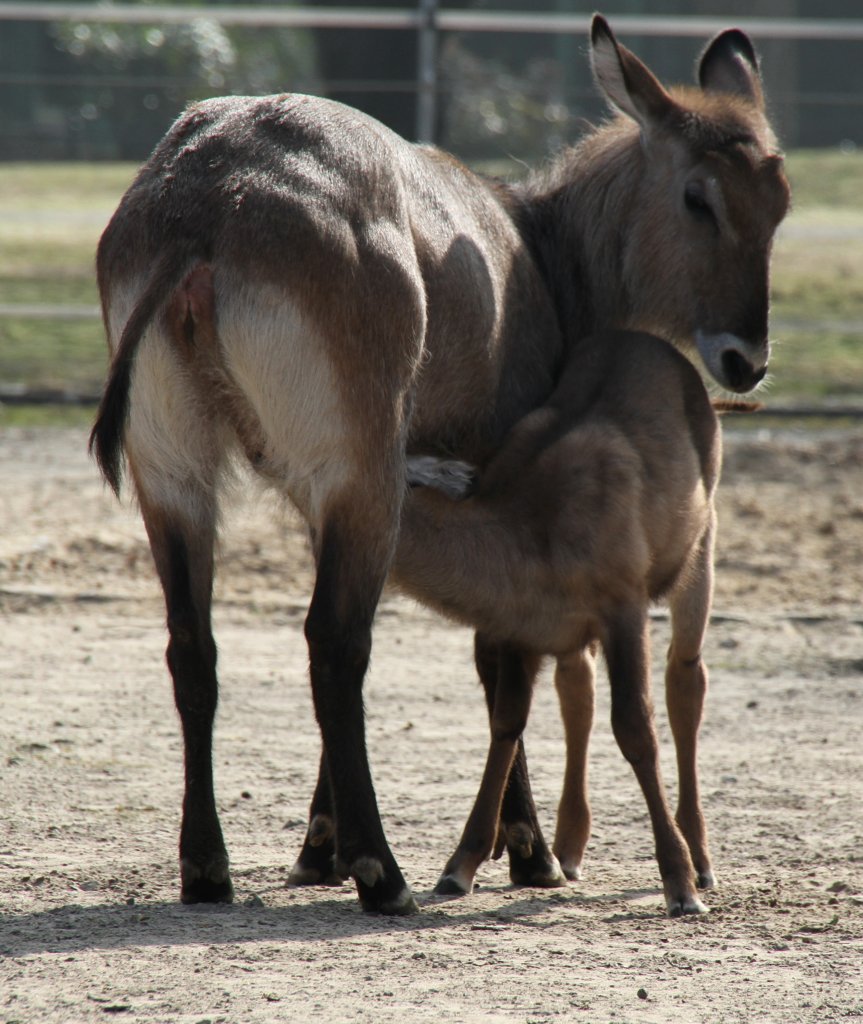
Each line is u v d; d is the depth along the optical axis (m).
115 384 13.37
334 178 13.91
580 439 14.80
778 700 22.27
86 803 17.31
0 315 46.44
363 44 64.25
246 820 17.16
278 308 13.39
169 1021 10.71
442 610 15.01
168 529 14.01
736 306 16.86
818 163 72.56
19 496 32.22
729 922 13.69
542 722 21.34
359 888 13.84
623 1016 10.95
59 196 61.53
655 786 14.39
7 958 12.10
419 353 14.32
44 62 80.12
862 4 83.50
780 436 39.62
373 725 20.84
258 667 23.44
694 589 15.89
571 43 78.56
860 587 27.70
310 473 13.77
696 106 17.33
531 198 18.19
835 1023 10.94
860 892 14.70
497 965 12.12
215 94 57.78
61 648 23.97
